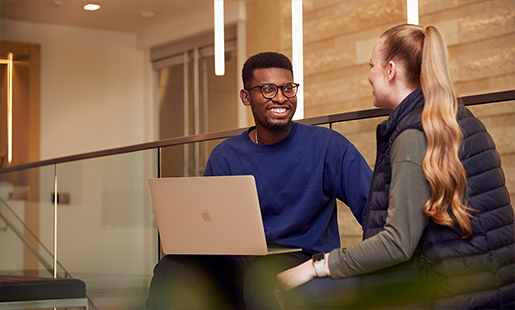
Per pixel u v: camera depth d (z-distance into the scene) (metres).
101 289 3.19
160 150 2.81
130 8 5.73
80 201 3.49
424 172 1.07
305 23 4.91
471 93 3.73
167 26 6.12
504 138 1.48
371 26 4.40
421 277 1.11
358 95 4.49
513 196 1.48
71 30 6.16
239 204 1.36
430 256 1.09
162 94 6.35
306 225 1.54
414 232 1.07
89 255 3.45
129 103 6.45
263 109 1.56
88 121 6.19
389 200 1.12
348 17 4.57
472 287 1.06
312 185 1.54
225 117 5.60
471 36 3.73
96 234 3.46
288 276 1.18
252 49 5.27
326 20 4.74
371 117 1.71
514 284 1.08
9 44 5.77
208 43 5.80
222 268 1.53
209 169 1.69
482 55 3.68
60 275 3.60
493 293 1.06
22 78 5.80
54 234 3.72
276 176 1.57
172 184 1.44
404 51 1.21
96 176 3.33
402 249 1.07
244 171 1.61
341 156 1.54
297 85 1.57
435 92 1.12
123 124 6.39
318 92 4.80
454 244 1.07
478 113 1.51
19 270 3.94
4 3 5.50
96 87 6.29
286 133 1.60
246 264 1.54
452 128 1.08
